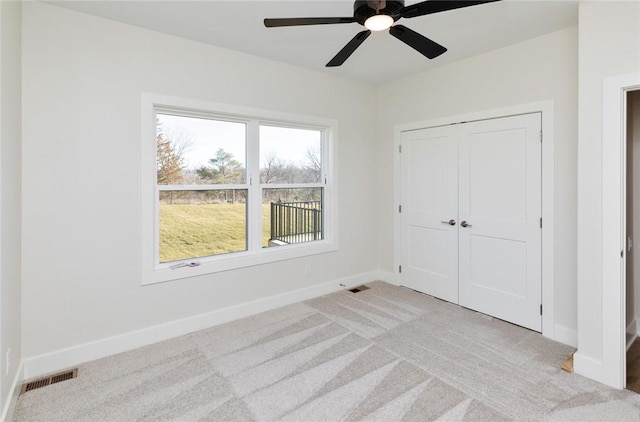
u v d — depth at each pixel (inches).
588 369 87.0
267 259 134.0
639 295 110.7
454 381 85.7
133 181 103.8
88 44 95.6
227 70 120.5
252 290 130.6
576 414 73.2
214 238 125.6
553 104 107.4
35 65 88.2
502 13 94.5
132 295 104.7
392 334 112.2
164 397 80.1
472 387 83.1
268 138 138.6
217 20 99.7
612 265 83.0
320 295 150.9
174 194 116.3
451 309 133.8
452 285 140.1
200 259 121.1
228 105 121.1
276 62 132.6
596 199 85.0
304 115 141.8
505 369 91.0
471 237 132.3
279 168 142.0
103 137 98.6
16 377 80.2
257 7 92.5
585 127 86.4
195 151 120.4
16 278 82.2
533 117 112.5
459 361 95.2
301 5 91.4
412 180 154.6
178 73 110.6
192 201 120.2
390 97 162.4
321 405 76.8
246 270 128.9
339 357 97.7
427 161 147.6
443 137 140.6
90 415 74.0
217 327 119.0
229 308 124.6
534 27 103.6
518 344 105.3
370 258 170.1
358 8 68.9
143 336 106.5
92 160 97.1
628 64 79.4
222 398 79.7
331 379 86.9
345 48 84.3
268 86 130.7
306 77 141.9
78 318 96.2
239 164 130.7
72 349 95.1
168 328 111.2
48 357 91.7
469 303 133.9
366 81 160.4
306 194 150.8
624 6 79.7
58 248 92.8
